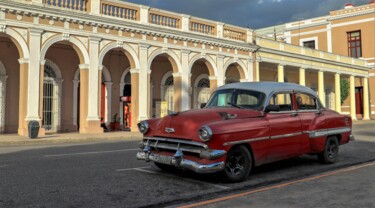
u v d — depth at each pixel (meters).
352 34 46.00
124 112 26.83
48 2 19.80
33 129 17.62
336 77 38.94
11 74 22.06
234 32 29.08
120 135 20.08
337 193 6.44
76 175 7.88
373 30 43.97
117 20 22.20
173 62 25.44
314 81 41.38
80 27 21.02
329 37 47.50
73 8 20.77
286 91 8.54
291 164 9.66
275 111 7.95
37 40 19.47
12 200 5.88
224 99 8.45
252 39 30.12
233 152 7.16
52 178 7.55
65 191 6.47
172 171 8.39
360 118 45.09
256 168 9.05
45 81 23.20
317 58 35.75
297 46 34.06
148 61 23.95
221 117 7.26
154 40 24.20
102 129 21.80
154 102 28.89
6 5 18.27
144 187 6.86
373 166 9.48
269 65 33.22
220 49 27.97
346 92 43.22
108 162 9.72
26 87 19.16
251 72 30.11
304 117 8.76
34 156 11.00
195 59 26.45
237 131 7.09
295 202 5.83
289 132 8.22
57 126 23.52
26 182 7.16
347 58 40.25
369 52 44.31
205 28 27.25
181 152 6.95
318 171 8.76
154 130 7.59
